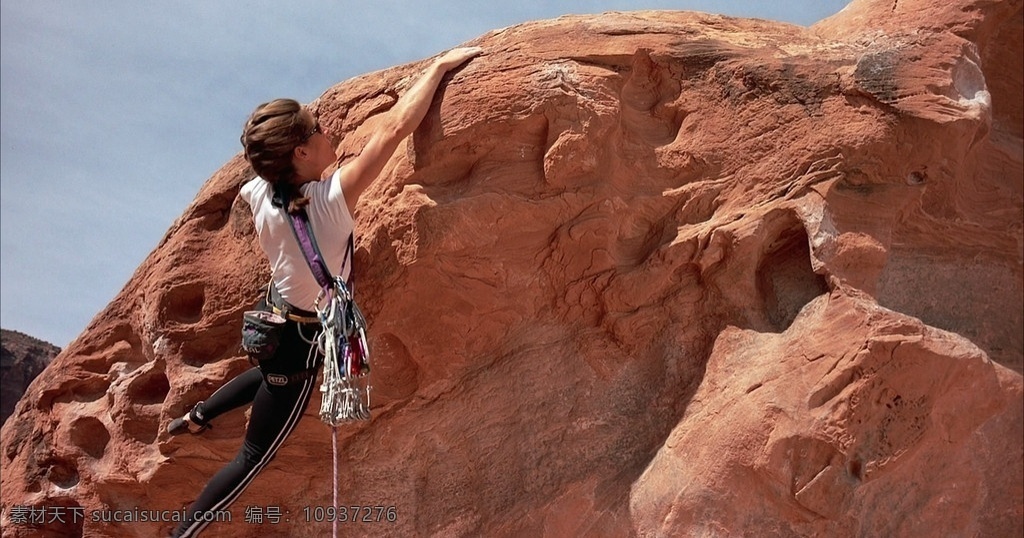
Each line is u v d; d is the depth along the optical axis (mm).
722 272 4316
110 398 5355
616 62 4492
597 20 4648
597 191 4340
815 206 4145
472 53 4449
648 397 4500
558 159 4246
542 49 4449
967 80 4332
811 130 4270
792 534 4141
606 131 4309
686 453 4242
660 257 4355
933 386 3947
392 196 4445
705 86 4488
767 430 4043
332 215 3678
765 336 4223
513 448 4641
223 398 4344
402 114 4117
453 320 4508
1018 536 4402
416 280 4418
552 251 4430
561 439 4570
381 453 4816
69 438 5535
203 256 5094
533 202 4340
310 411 4742
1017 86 4844
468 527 4676
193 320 5102
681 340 4426
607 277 4434
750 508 4152
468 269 4410
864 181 4207
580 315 4547
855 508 4129
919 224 4449
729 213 4316
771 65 4406
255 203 3842
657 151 4488
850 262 4102
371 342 4633
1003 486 4406
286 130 3646
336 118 4945
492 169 4375
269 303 3801
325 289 3625
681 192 4414
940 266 4543
